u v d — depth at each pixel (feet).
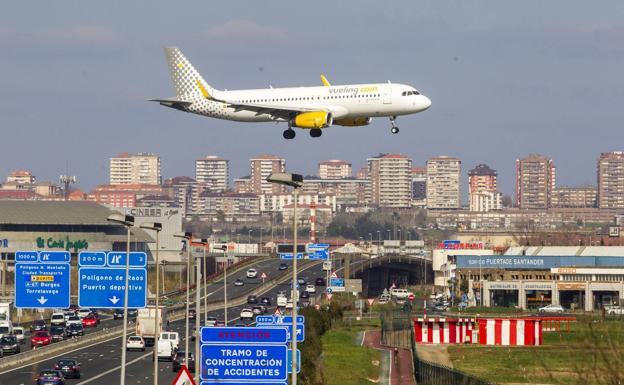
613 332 538.47
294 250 561.84
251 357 484.33
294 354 542.57
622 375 488.02
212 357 483.92
